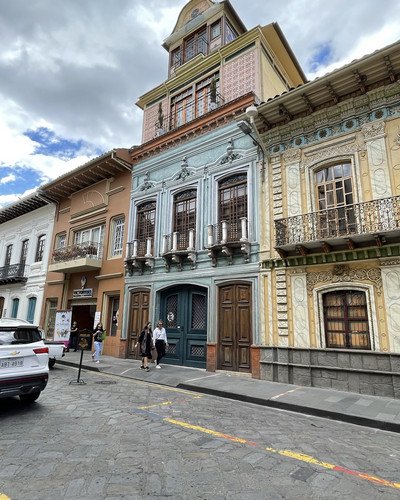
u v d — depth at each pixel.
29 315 20.50
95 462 4.00
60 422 5.53
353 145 9.71
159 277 13.75
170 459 4.14
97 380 9.69
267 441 4.88
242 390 8.29
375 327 8.38
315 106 10.48
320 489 3.50
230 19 15.61
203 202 13.00
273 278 10.42
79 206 19.00
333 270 9.27
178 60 16.97
